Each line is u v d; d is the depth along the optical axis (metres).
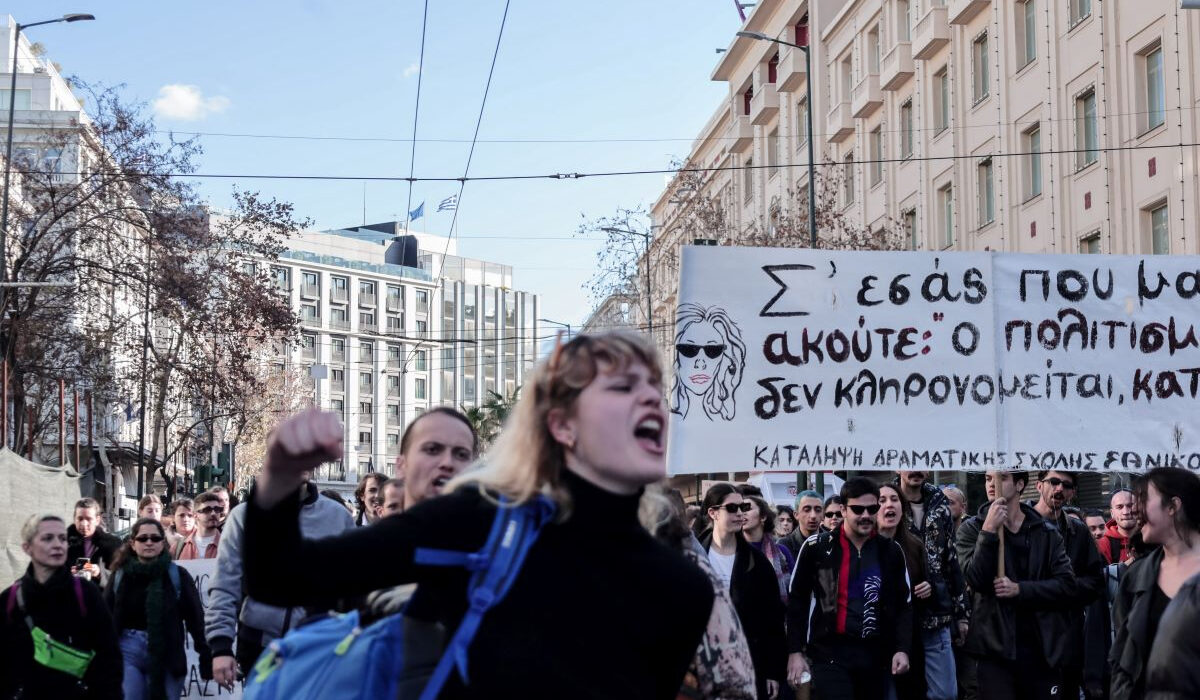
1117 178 27.33
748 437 8.96
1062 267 9.25
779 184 49.16
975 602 8.81
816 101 45.28
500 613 2.70
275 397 68.12
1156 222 26.45
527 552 2.74
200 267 36.81
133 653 8.77
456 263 144.88
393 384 135.25
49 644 7.49
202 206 36.03
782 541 10.84
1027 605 8.64
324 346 130.12
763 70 51.16
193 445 48.84
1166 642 4.55
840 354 9.06
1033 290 9.25
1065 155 29.30
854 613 8.47
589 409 2.83
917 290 9.16
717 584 4.12
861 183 41.12
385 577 2.66
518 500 2.77
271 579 2.54
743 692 4.05
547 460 2.84
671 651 2.85
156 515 11.62
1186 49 25.06
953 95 34.62
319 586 2.58
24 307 34.62
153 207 35.06
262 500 2.52
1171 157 25.58
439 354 140.12
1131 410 9.22
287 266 127.38
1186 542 6.09
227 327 35.94
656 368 2.92
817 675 8.54
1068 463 9.15
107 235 35.22
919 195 36.88
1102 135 27.70
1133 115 26.73
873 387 9.07
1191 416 9.21
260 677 2.91
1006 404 9.16
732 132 53.19
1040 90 30.36
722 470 8.91
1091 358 9.23
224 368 37.09
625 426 2.83
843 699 8.42
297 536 2.56
